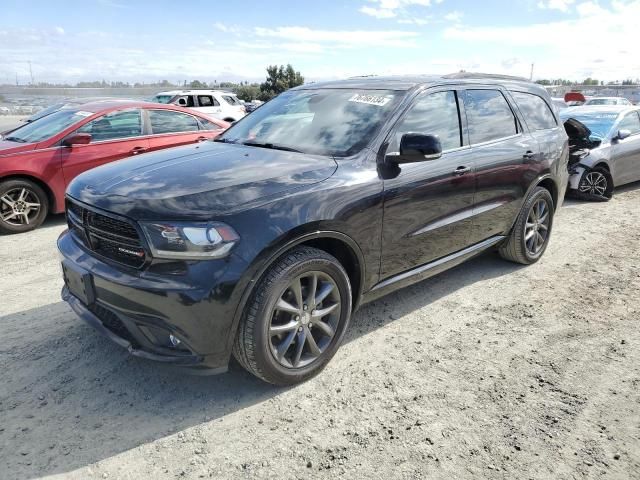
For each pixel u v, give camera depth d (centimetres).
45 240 595
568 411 283
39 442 253
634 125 909
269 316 275
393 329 379
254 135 396
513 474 237
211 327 259
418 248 367
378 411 282
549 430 267
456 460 245
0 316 388
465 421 274
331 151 340
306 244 301
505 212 454
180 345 269
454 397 295
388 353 344
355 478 233
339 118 369
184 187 276
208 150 363
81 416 274
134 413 278
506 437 262
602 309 417
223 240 255
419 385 307
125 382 305
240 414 279
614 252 564
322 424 271
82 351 337
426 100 379
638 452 252
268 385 306
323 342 315
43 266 505
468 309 415
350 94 393
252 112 453
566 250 571
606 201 834
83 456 244
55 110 784
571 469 240
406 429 267
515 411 283
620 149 848
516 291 453
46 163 627
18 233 623
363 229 316
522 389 304
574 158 817
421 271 380
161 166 318
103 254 285
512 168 444
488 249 471
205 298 253
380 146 338
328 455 248
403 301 429
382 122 348
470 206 407
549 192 517
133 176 303
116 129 686
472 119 416
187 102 1925
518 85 489
